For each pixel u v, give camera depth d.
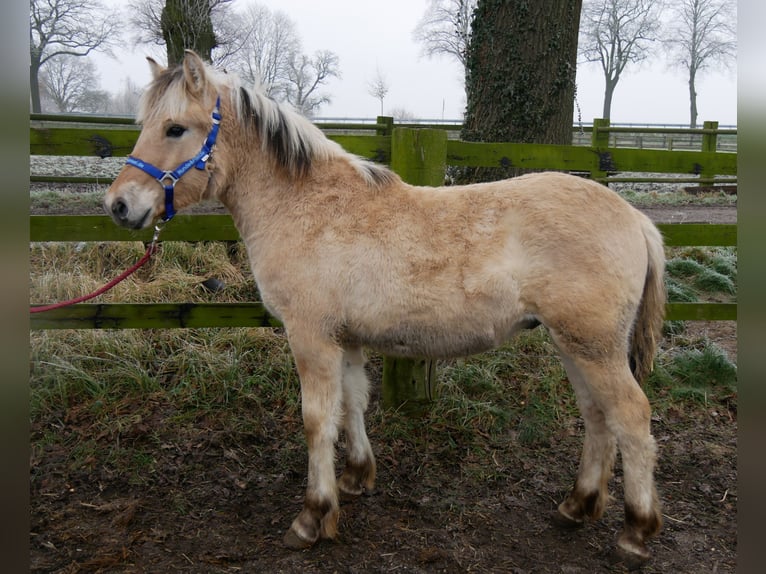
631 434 2.46
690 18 33.53
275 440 3.55
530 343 4.46
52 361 3.95
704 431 3.73
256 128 2.73
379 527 2.84
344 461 3.43
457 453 3.47
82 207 6.40
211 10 9.18
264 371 4.12
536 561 2.60
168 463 3.28
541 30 4.44
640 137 18.17
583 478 2.79
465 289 2.48
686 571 2.54
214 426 3.63
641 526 2.51
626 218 2.54
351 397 2.98
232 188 2.79
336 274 2.56
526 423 3.69
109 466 3.23
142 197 2.55
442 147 3.47
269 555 2.61
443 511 2.96
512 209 2.52
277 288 2.65
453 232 2.53
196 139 2.63
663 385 4.19
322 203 2.65
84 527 2.74
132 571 2.46
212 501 2.99
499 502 3.05
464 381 4.07
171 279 4.95
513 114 4.54
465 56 5.72
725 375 4.23
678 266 6.09
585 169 3.82
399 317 2.54
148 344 4.26
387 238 2.55
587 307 2.41
